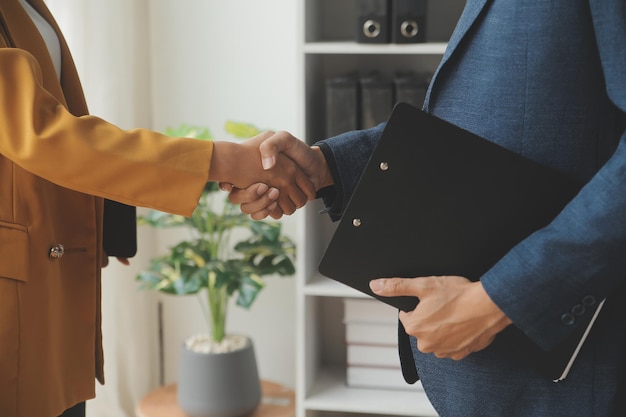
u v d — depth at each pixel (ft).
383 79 8.82
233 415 8.54
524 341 4.07
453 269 4.19
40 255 4.76
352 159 5.01
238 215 8.64
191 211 4.64
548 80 3.96
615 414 4.14
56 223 4.96
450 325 3.97
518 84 4.00
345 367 9.25
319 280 8.43
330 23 8.81
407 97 7.93
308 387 8.49
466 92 4.19
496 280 3.84
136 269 9.59
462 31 4.17
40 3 5.40
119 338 9.61
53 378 4.90
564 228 3.73
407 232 4.16
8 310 4.62
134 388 9.70
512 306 3.80
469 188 4.07
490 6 4.09
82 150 4.42
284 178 5.05
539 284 3.75
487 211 4.09
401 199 4.12
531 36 3.95
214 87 9.49
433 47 7.68
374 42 7.77
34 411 4.75
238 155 4.93
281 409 8.80
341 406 8.29
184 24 9.41
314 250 8.59
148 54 9.50
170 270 8.46
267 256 8.66
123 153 4.48
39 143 4.38
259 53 9.36
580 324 3.83
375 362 8.55
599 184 3.67
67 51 5.49
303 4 7.72
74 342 5.13
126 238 5.79
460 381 4.33
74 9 8.93
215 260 8.48
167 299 9.96
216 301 8.69
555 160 4.02
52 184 4.92
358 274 4.25
